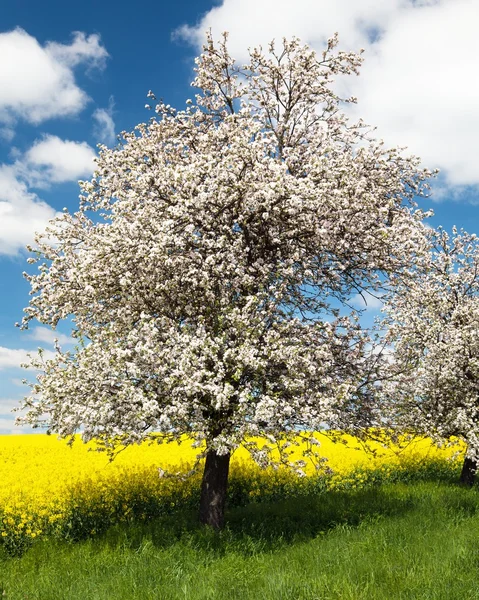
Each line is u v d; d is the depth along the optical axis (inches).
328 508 493.0
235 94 541.0
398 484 663.1
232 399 397.7
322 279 454.9
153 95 526.0
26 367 420.8
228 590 280.7
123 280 393.7
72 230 488.1
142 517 504.1
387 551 340.2
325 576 280.7
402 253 458.9
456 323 678.5
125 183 481.7
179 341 382.9
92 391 379.9
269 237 434.3
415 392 619.8
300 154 493.0
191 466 650.2
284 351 383.2
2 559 414.9
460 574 282.8
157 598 272.8
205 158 414.3
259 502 585.3
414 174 518.3
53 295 435.2
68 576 335.3
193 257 410.6
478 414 633.0
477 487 642.2
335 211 431.8
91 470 665.6
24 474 650.8
